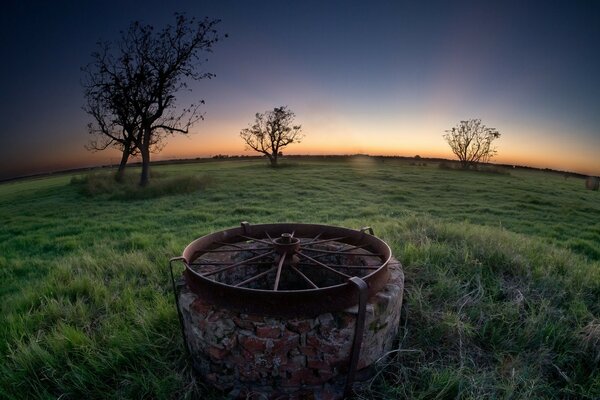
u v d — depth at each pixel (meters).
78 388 2.64
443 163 48.00
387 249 3.20
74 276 4.90
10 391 2.68
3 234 10.79
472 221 13.19
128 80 22.20
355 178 28.36
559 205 17.94
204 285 2.57
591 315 3.43
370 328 2.57
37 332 3.48
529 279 4.16
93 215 13.51
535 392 2.59
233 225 10.67
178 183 19.89
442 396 2.51
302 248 3.35
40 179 48.31
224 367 2.55
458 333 3.13
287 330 2.39
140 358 2.93
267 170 36.47
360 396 2.48
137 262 5.19
